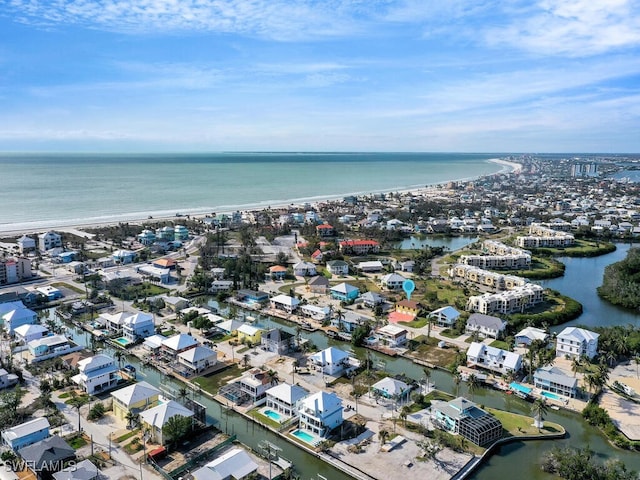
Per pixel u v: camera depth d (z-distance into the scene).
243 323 168.62
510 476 93.94
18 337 153.12
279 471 92.94
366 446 101.12
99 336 158.75
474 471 95.25
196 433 105.50
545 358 140.25
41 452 90.50
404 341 157.62
